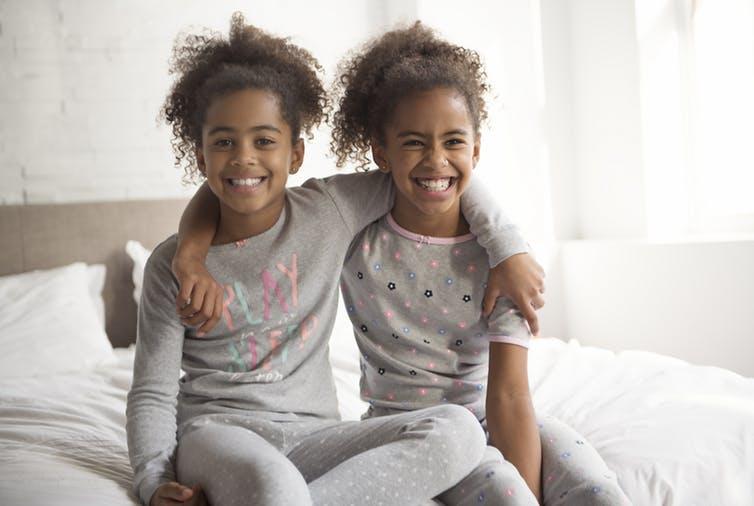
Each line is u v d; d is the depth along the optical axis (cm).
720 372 193
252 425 131
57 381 228
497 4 346
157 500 117
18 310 266
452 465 117
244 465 111
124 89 323
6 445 154
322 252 145
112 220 310
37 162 313
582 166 356
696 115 327
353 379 216
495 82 345
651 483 133
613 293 321
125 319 309
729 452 141
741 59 313
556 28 355
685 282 293
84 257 305
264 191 139
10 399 196
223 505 111
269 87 140
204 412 135
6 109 310
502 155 346
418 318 149
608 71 338
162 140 327
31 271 299
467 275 148
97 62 320
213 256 142
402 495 114
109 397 205
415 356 148
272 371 138
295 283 143
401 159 143
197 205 147
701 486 133
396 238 150
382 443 123
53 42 315
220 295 136
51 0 314
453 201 146
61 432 163
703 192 328
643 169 326
